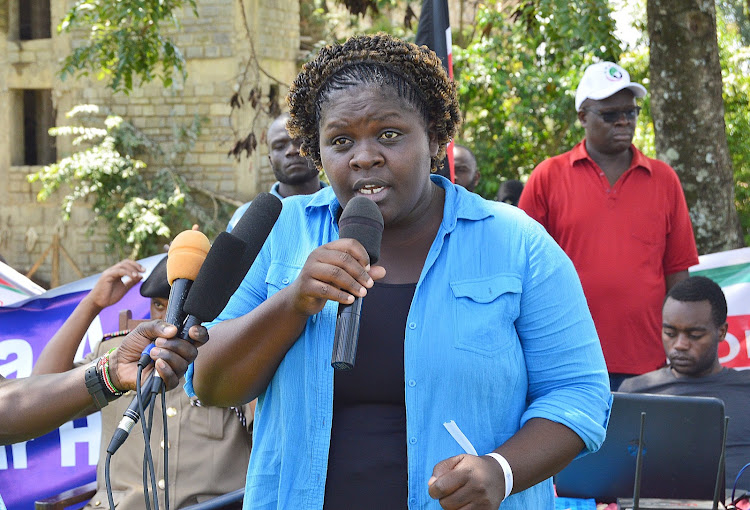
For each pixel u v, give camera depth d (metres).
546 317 2.03
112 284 3.79
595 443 1.99
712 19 6.50
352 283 1.79
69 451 4.30
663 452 3.11
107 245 13.86
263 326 1.92
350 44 2.02
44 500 3.67
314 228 2.17
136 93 13.91
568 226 4.77
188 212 13.84
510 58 12.94
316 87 2.06
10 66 14.45
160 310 3.91
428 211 2.14
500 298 2.01
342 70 2.01
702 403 3.08
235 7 13.61
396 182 1.97
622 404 3.14
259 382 2.03
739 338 4.96
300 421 2.02
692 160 6.52
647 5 6.60
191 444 3.64
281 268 2.13
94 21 9.59
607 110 4.71
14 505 4.24
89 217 14.23
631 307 4.63
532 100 13.05
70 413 2.09
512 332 2.03
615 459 3.14
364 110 1.94
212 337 2.01
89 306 3.77
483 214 2.11
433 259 2.04
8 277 5.14
